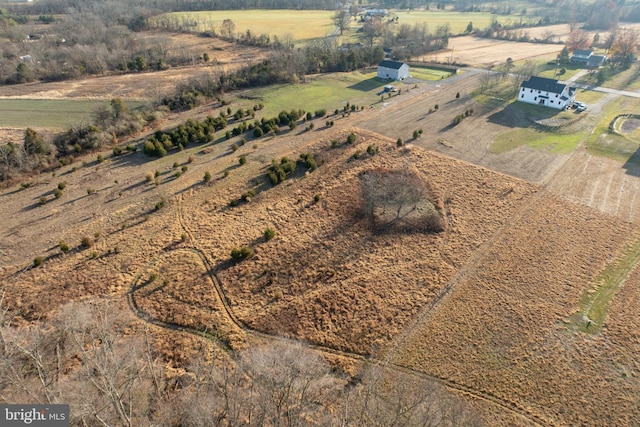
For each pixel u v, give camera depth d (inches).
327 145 2427.4
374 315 1332.4
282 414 913.5
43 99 3004.4
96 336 1178.6
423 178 2100.1
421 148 2411.4
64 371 1069.8
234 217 1791.3
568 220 1771.7
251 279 1461.6
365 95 3299.7
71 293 1374.3
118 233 1664.6
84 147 2276.1
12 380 866.8
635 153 2310.5
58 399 847.1
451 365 1175.0
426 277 1483.8
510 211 1839.3
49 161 2106.3
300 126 2689.5
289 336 1256.8
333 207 1866.4
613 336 1256.2
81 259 1523.1
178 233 1679.4
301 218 1793.8
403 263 1552.7
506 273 1496.1
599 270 1504.7
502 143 2471.7
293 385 987.3
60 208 1797.5
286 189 2001.7
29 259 1514.5
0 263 1489.9
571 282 1453.0
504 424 1024.9
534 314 1331.2
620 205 1865.2
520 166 2208.4
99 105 2837.1
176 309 1333.7
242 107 2997.0
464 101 3161.9
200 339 1240.2
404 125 2731.3
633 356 1195.3
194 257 1553.9
